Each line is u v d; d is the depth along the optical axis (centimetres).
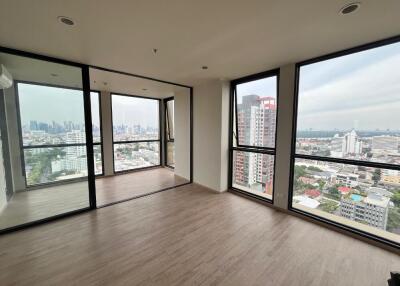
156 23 177
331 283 167
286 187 301
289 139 293
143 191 402
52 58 262
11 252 205
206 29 188
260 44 221
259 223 270
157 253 204
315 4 148
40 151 314
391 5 148
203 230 251
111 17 167
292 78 282
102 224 266
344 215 256
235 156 399
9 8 151
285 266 186
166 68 309
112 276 172
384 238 220
